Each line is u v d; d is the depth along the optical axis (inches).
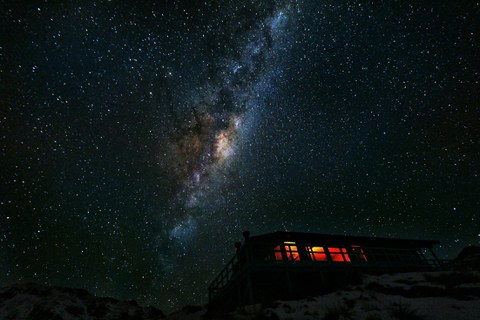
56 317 836.6
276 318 348.5
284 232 599.5
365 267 582.9
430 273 483.5
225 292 639.1
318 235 617.6
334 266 557.0
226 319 398.6
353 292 438.6
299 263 533.3
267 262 510.9
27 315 844.0
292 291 491.8
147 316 1023.0
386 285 451.2
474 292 359.3
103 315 943.7
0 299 938.1
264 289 530.3
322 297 431.5
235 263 612.4
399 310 310.0
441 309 312.2
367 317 312.7
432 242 714.8
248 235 550.6
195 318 577.3
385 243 687.7
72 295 1027.3
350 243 655.1
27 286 1051.9
